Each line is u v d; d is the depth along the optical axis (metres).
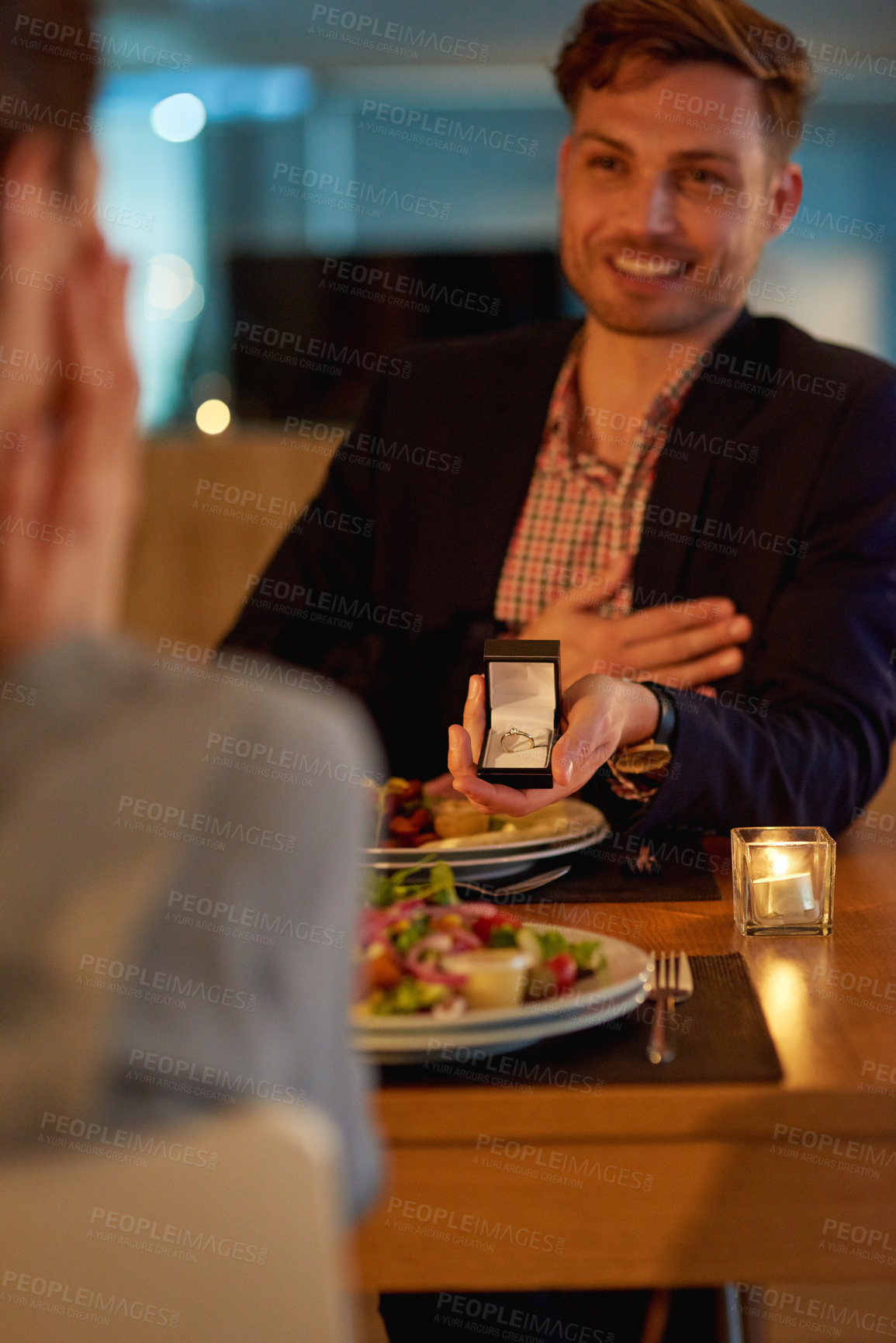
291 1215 0.79
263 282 5.67
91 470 0.83
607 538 2.05
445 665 2.03
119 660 0.82
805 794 1.65
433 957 1.21
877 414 1.91
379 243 7.54
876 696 1.77
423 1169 1.17
